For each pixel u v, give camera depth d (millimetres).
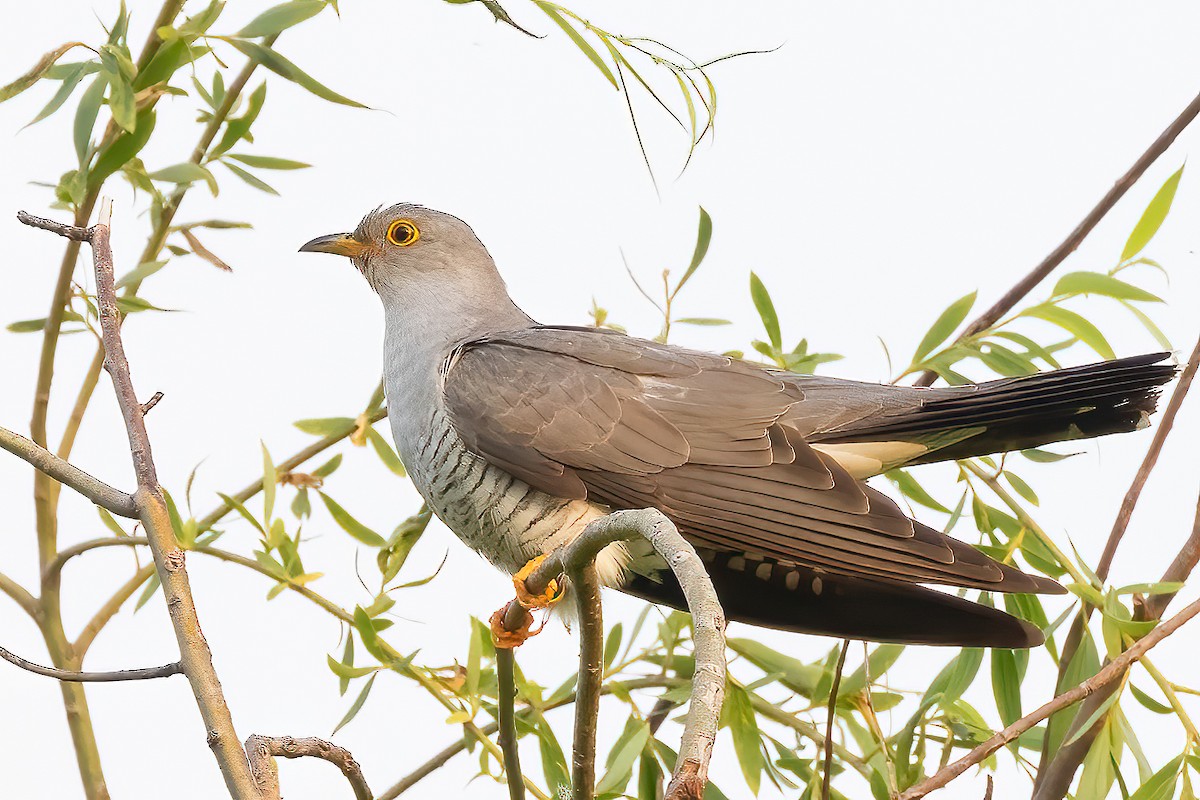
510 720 5527
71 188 6645
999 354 7277
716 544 6730
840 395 7102
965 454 6961
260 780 4633
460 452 7094
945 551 6188
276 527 6551
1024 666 6914
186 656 4289
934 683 6910
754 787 6562
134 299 6957
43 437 6934
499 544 7191
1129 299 6887
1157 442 6609
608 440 6906
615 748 6566
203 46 6672
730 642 7133
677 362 7199
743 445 6852
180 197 7398
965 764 5684
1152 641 5789
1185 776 5840
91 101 6434
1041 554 7027
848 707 6957
